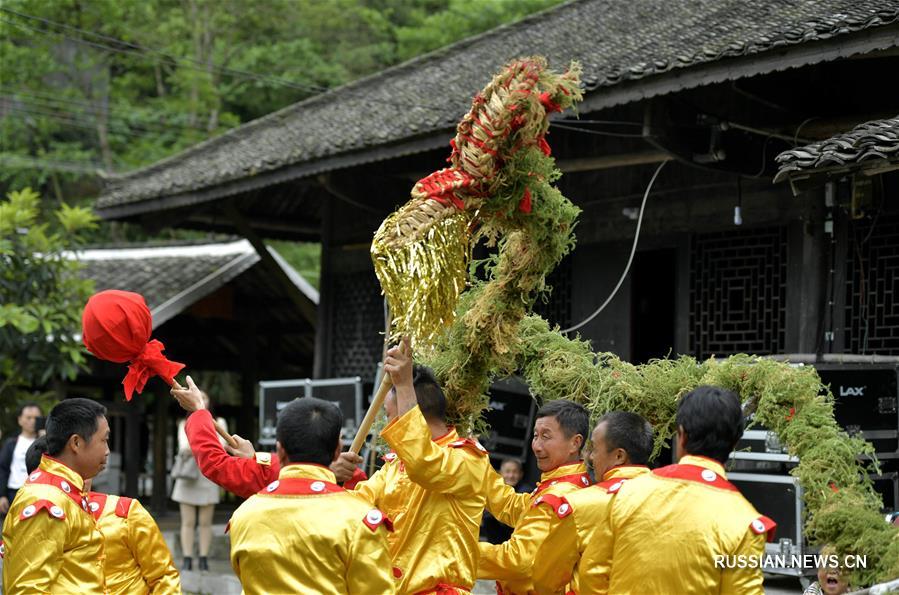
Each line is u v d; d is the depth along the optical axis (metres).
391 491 4.05
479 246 9.59
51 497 4.10
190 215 12.92
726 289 8.71
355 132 10.37
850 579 3.89
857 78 8.00
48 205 22.47
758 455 6.71
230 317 15.48
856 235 7.80
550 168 3.92
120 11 21.84
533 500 4.18
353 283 12.06
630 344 9.28
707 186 8.79
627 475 3.94
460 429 4.50
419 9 24.12
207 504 10.30
